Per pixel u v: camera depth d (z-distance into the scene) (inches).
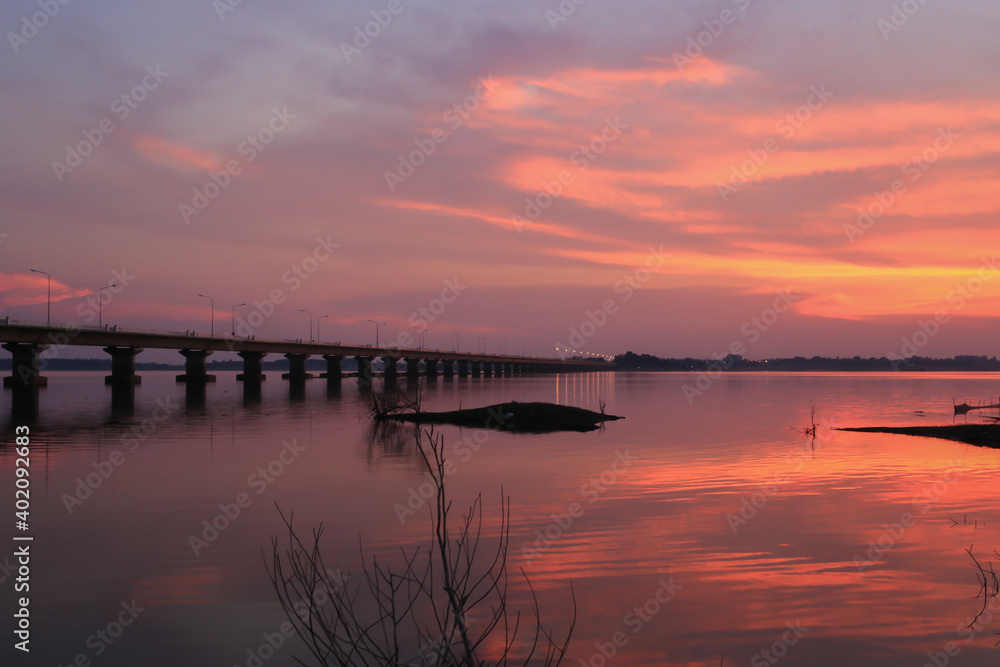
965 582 582.9
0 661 433.1
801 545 698.8
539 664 428.5
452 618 498.0
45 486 1004.6
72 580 582.6
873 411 2883.9
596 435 1774.1
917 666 430.9
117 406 2785.4
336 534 733.9
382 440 1606.8
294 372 5748.0
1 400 3038.9
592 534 742.5
